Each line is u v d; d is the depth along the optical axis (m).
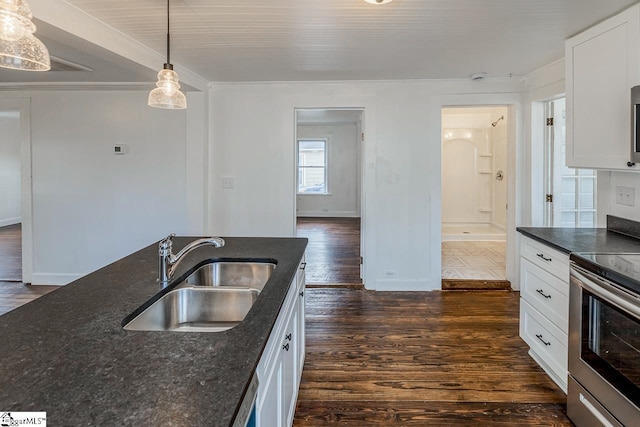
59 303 1.35
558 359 2.19
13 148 8.45
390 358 2.64
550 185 3.74
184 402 0.77
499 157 7.19
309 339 2.95
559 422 1.97
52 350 0.99
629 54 2.02
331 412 2.06
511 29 2.52
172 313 1.64
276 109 4.09
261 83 4.06
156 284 1.58
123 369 0.90
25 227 4.30
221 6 2.15
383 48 2.91
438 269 4.12
